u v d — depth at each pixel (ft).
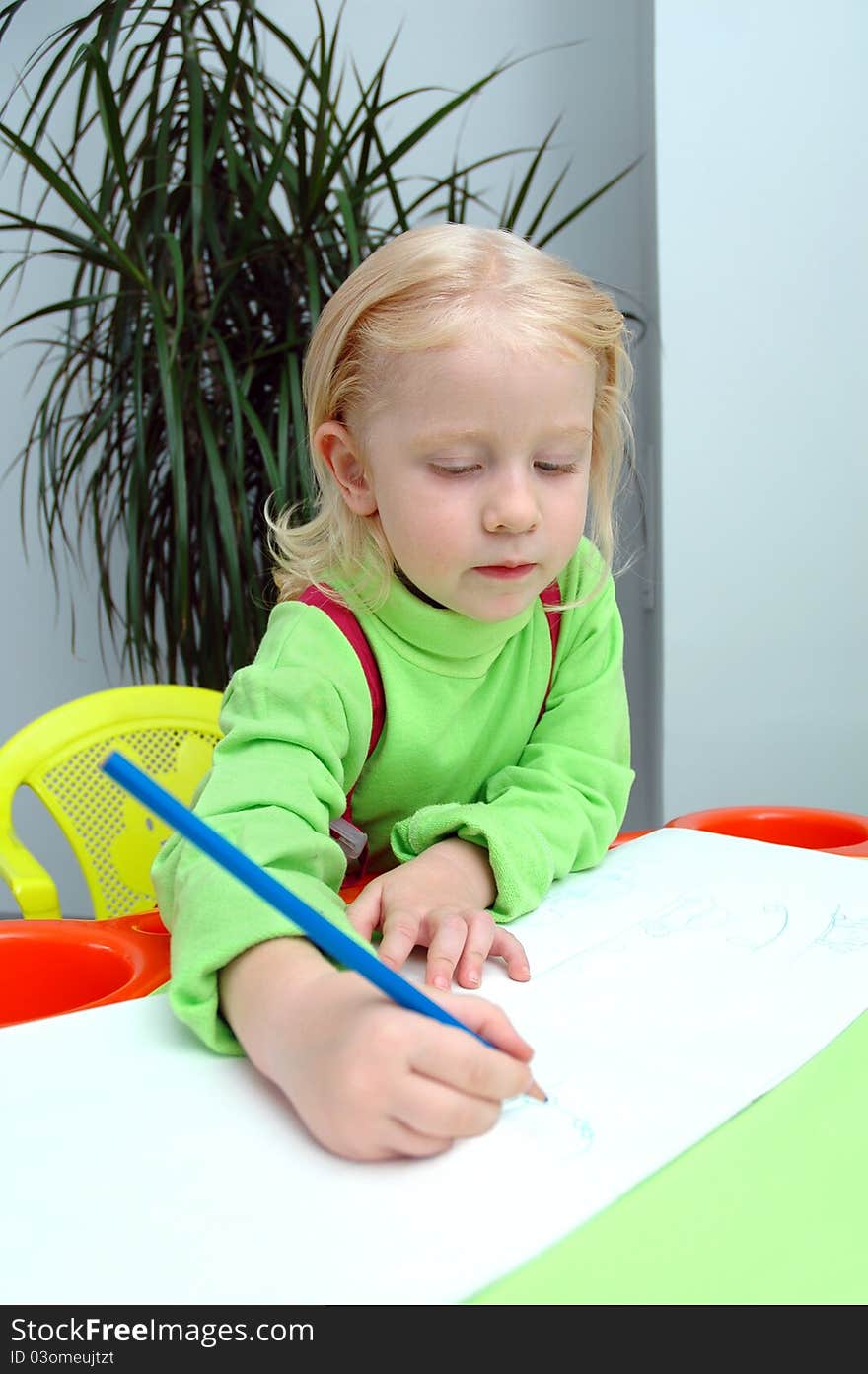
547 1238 0.92
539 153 4.50
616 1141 1.07
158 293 4.36
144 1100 1.18
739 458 4.48
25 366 5.95
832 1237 0.93
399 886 1.71
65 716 3.22
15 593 6.11
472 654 2.17
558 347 1.71
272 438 4.73
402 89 5.73
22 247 5.85
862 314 4.37
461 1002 1.19
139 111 4.48
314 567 2.21
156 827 3.31
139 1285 0.87
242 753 1.86
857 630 4.52
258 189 4.45
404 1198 0.98
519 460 1.73
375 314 1.83
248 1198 0.99
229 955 1.33
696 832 2.20
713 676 4.59
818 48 4.29
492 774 2.40
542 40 5.62
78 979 1.81
